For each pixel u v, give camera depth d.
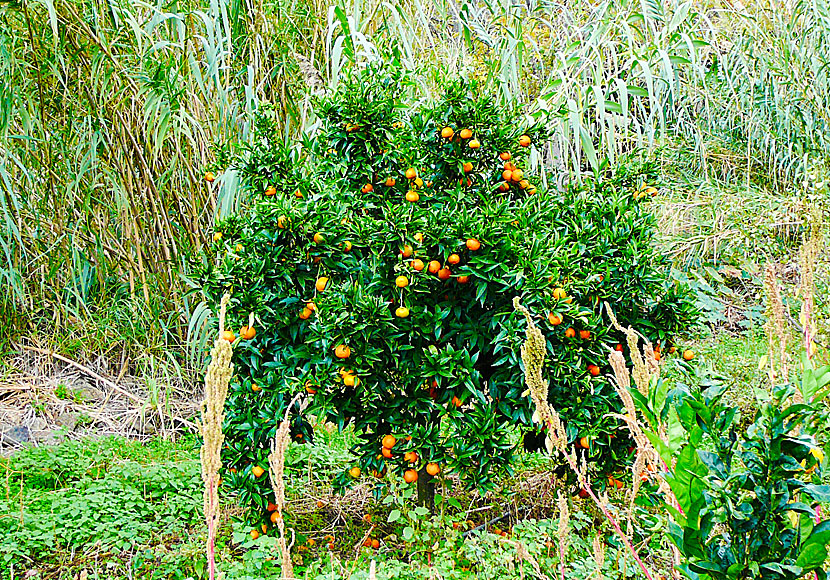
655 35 3.72
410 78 3.14
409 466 2.64
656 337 2.78
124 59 3.76
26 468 3.47
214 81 3.75
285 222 2.50
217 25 3.46
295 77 3.86
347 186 2.80
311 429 2.70
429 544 2.74
